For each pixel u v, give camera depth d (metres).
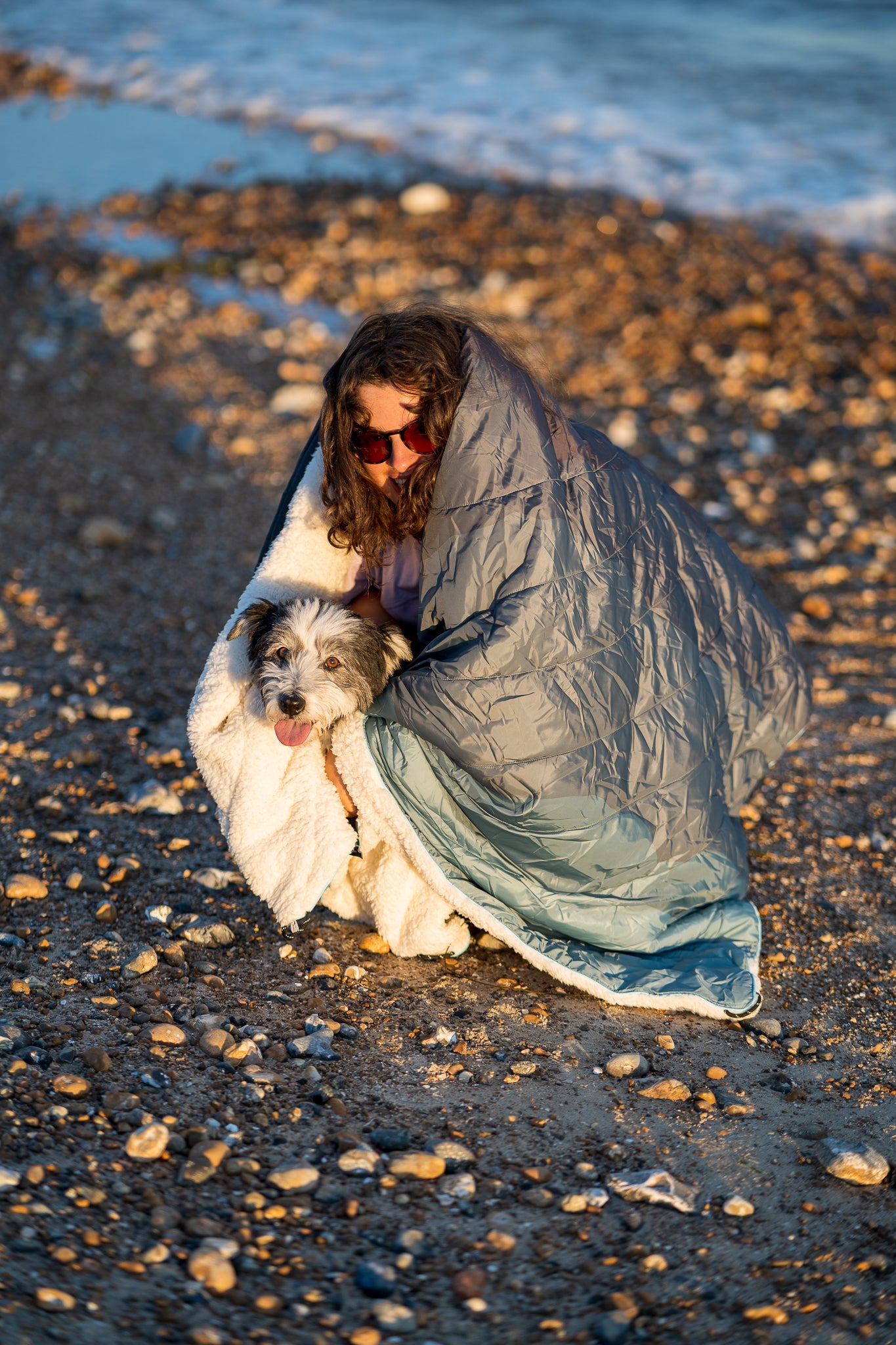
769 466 12.20
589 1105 4.41
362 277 16.77
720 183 21.20
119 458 11.73
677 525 5.34
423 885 5.17
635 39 32.00
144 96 26.28
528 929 5.07
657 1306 3.43
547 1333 3.30
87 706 7.54
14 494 10.75
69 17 34.03
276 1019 4.80
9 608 8.85
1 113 24.75
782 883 6.07
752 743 5.67
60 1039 4.49
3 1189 3.59
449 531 4.61
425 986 5.12
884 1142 4.30
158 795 6.45
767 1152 4.21
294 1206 3.74
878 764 7.35
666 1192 3.91
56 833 6.07
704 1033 4.91
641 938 5.12
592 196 20.48
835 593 9.86
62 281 16.23
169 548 10.09
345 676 4.79
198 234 18.36
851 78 27.94
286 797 4.92
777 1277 3.59
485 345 4.62
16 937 5.20
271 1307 3.29
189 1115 4.14
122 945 5.21
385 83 27.66
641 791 4.93
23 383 13.15
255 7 35.97
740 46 31.06
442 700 4.54
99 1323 3.10
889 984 5.30
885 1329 3.37
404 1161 3.95
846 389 13.77
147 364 13.98
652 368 14.38
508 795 4.68
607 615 4.79
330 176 21.19
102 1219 3.56
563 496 4.70
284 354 14.42
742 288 16.67
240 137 23.56
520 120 24.88
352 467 4.66
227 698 5.05
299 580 5.29
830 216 19.56
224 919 5.51
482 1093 4.43
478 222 19.00
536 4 36.47
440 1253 3.60
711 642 5.37
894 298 16.23
